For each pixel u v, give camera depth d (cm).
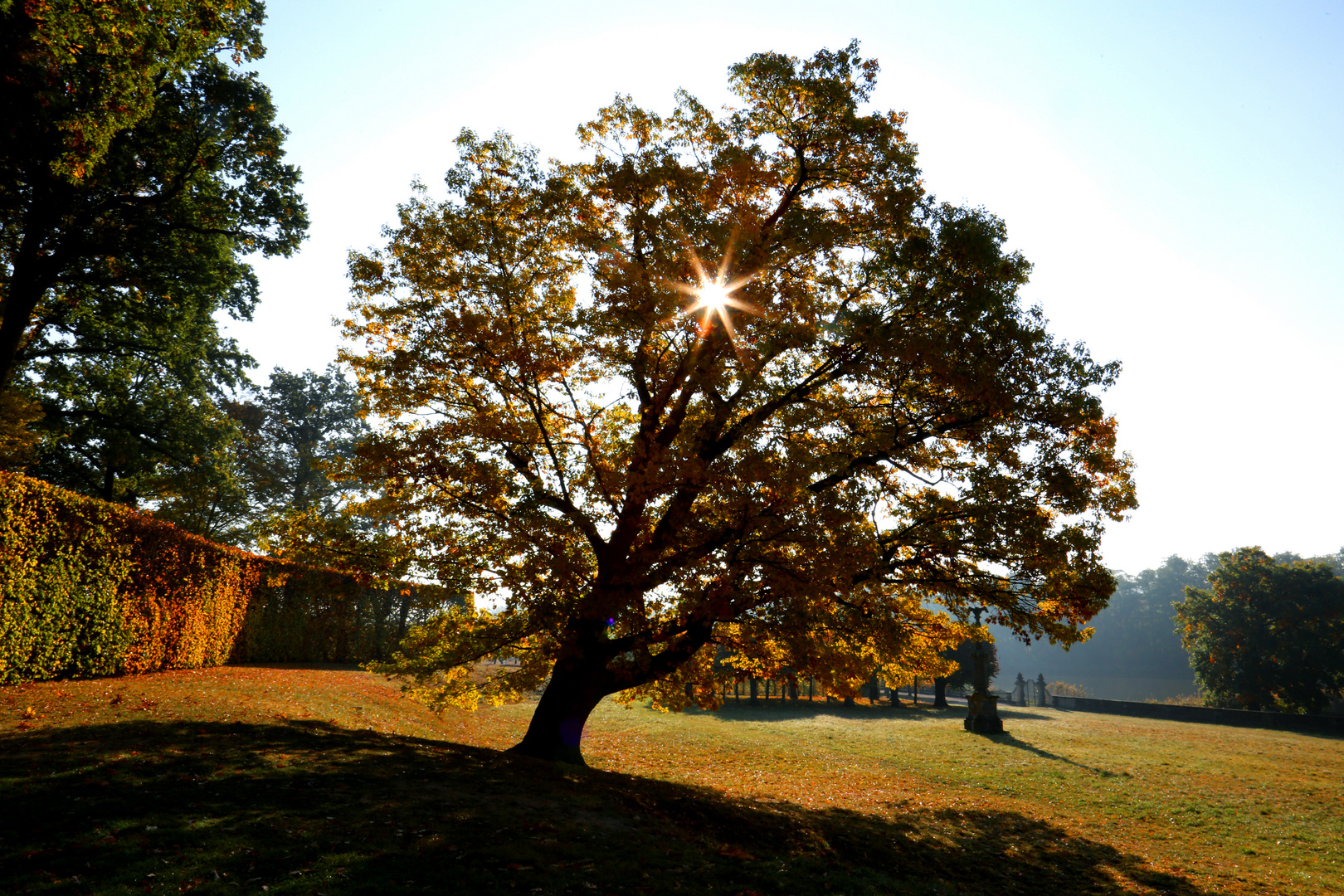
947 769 1756
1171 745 2350
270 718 1102
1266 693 4141
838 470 1102
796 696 3800
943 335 1032
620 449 1268
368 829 648
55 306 2220
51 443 2622
